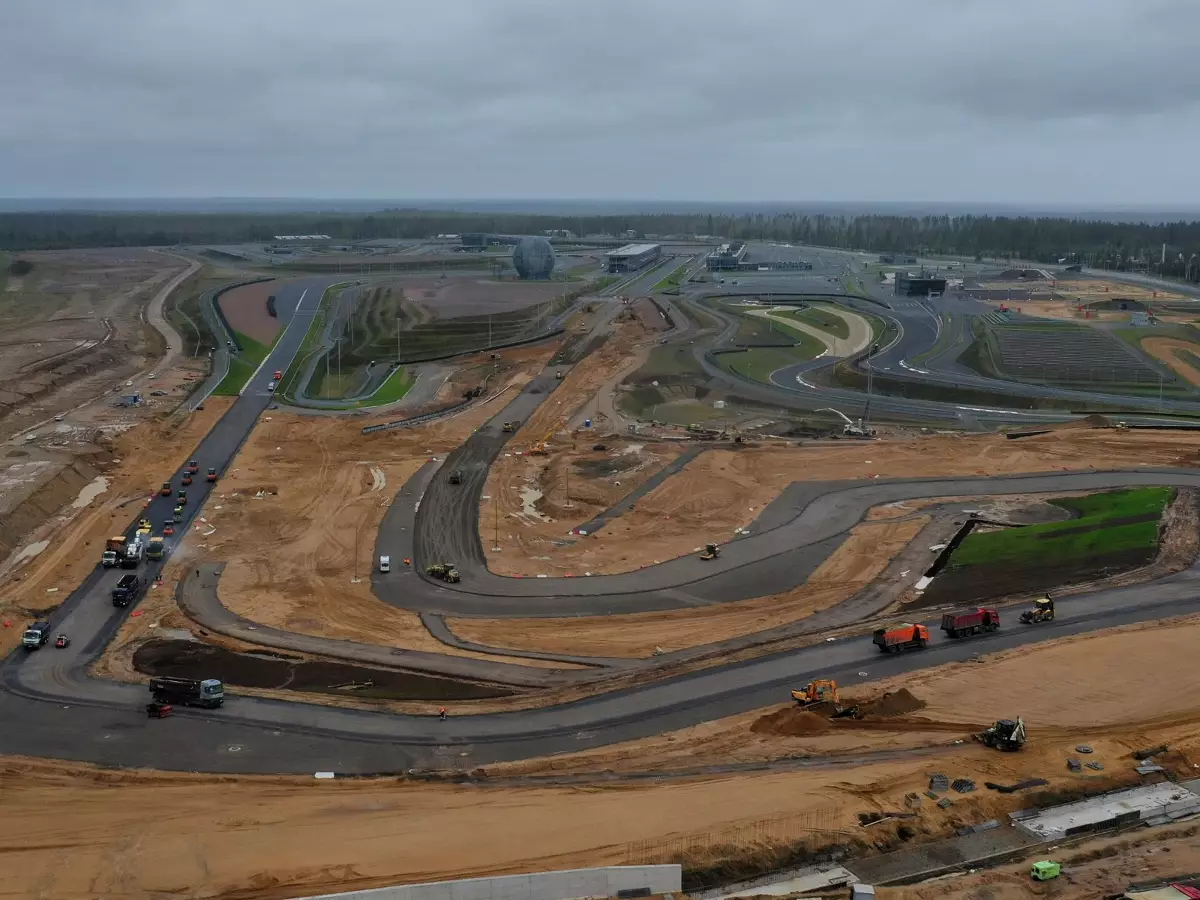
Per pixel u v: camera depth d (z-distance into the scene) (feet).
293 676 209.56
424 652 221.46
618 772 168.25
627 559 280.31
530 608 247.70
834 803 154.10
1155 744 172.65
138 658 218.59
